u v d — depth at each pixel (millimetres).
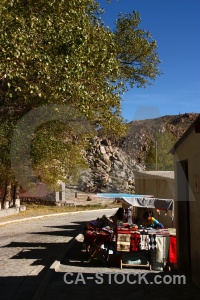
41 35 11211
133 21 20047
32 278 8844
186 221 8859
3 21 10109
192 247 7941
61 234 17531
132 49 20172
